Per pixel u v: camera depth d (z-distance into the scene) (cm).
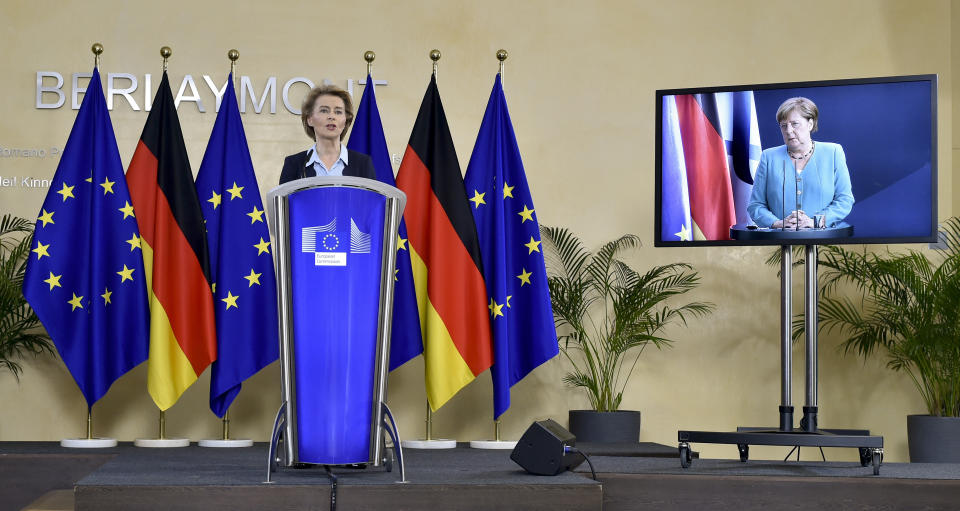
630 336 900
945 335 848
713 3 979
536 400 940
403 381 925
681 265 963
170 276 759
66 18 915
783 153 686
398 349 772
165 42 923
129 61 918
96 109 782
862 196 675
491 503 461
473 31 962
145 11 923
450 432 929
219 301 764
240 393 904
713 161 699
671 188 704
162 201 766
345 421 444
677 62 973
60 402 885
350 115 700
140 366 898
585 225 959
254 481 458
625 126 969
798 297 963
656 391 952
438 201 766
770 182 686
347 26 946
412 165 789
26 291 745
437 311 748
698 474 555
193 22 928
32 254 751
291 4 941
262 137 927
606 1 973
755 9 980
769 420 956
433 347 743
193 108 923
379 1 952
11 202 895
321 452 443
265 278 775
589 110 967
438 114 791
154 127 801
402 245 782
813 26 981
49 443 809
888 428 958
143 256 785
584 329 943
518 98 962
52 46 911
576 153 963
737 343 961
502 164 801
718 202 696
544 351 779
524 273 793
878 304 938
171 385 750
